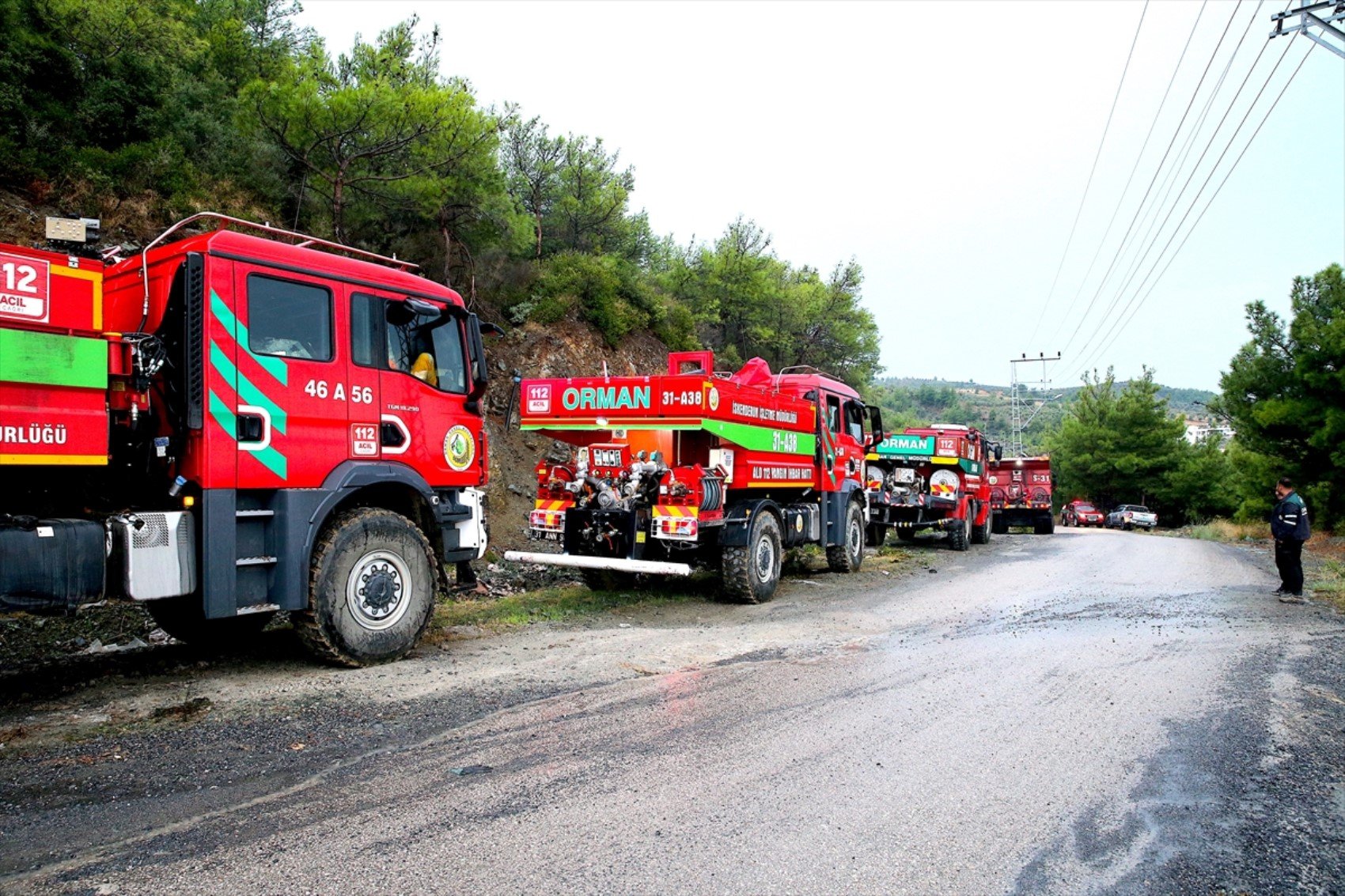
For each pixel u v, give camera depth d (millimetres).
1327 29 13695
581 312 19422
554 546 13617
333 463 6633
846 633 8375
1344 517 26219
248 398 6109
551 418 10461
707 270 27156
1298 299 27688
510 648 7402
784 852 3514
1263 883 3373
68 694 5789
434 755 4633
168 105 14367
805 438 12203
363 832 3629
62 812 3803
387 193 15805
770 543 10719
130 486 5934
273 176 14883
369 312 6988
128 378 5645
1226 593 11945
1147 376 47469
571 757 4637
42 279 5172
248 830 3639
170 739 4844
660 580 11695
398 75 15633
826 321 29203
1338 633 8828
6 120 11945
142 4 14375
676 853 3482
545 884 3188
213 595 5867
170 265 6152
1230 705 5965
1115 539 27281
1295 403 26750
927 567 15117
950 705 5789
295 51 19125
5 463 5000
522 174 21844
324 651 6457
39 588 5164
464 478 7750
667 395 9656
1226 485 45219
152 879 3182
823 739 5020
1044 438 61406
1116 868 3463
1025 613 9820
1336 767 4738
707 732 5102
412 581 7004
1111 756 4828
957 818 3920
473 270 17328
